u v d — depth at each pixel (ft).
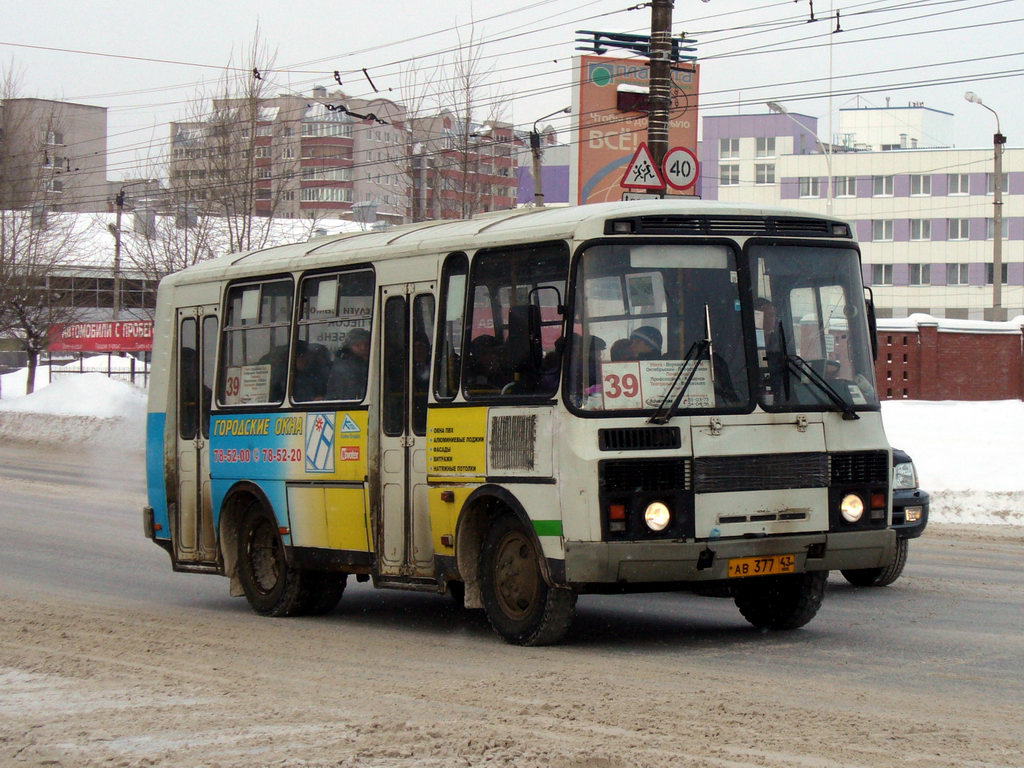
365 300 46.01
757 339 38.99
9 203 203.51
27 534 75.97
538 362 38.73
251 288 51.96
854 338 40.88
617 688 33.17
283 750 26.94
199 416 54.19
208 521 53.72
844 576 56.95
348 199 366.22
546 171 286.87
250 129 159.53
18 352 275.80
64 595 54.70
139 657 39.34
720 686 33.47
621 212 38.29
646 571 36.88
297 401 48.75
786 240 39.96
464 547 41.47
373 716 30.09
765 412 38.68
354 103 355.15
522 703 31.30
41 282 193.36
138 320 183.52
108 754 27.04
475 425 40.81
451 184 153.79
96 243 269.44
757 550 38.11
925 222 333.62
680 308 38.47
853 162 339.16
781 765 25.05
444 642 42.19
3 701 32.71
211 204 161.38
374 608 52.34
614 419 37.22
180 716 30.50
